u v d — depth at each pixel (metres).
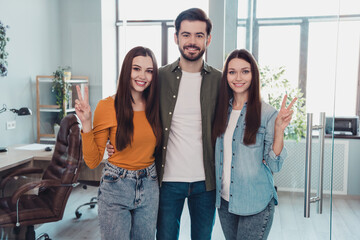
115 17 2.68
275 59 2.20
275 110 1.66
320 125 1.87
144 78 1.58
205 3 2.98
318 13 2.09
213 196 1.85
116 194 1.59
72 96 2.36
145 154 1.63
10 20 2.12
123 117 1.56
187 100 1.80
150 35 3.00
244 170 1.65
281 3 2.21
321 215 2.00
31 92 2.22
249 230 1.68
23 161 2.17
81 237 2.25
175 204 1.82
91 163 1.59
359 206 3.72
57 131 2.24
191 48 1.75
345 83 4.23
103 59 2.50
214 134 1.74
